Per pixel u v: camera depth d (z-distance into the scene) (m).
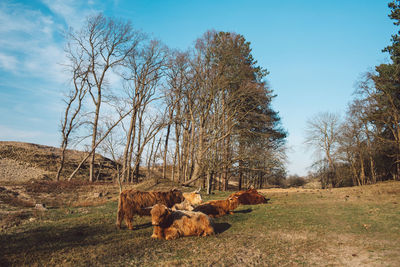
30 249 7.79
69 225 10.96
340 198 18.27
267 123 38.97
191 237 9.10
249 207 15.64
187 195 14.73
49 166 48.50
